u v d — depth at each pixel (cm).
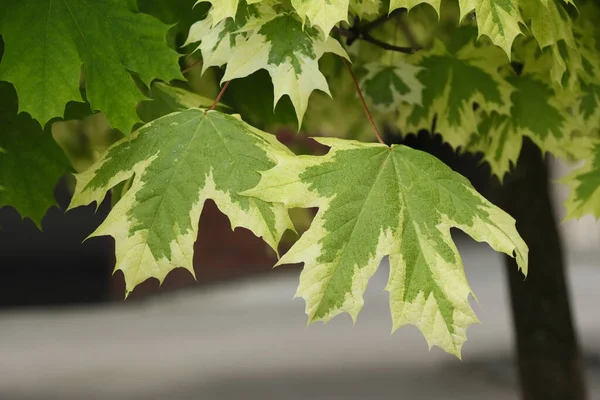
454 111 117
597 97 115
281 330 523
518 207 176
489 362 399
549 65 116
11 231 747
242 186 97
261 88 110
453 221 97
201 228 722
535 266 175
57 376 380
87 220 761
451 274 96
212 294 700
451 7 125
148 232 97
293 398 334
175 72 98
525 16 100
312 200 96
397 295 96
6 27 98
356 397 337
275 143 99
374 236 96
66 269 755
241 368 400
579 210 113
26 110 98
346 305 95
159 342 481
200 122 99
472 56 116
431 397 339
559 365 175
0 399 332
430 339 95
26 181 105
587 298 654
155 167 98
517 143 118
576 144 115
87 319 592
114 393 344
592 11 114
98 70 99
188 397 335
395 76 117
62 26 98
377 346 460
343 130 127
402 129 120
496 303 635
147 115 107
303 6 96
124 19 98
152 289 689
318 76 99
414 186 97
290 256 95
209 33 100
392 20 118
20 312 642
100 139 122
